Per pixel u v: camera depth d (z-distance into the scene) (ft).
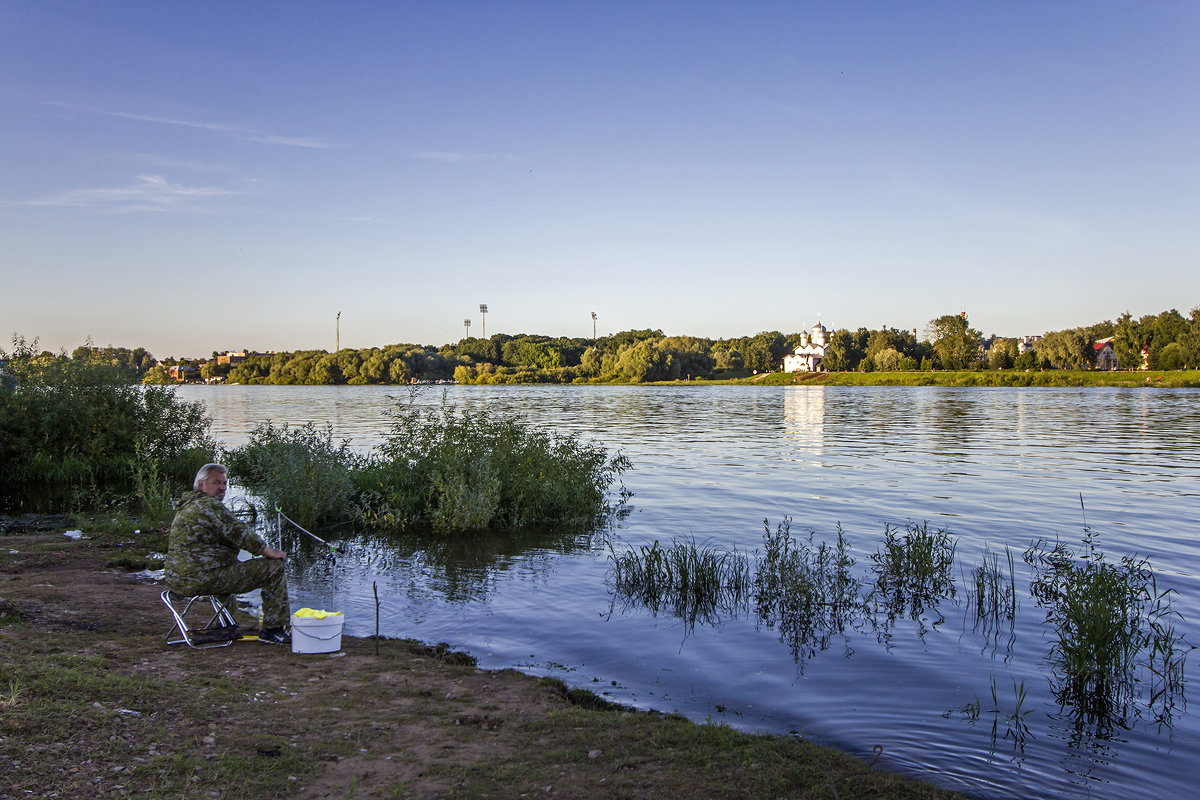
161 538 42.04
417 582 34.78
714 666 24.52
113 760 14.94
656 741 18.08
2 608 25.04
